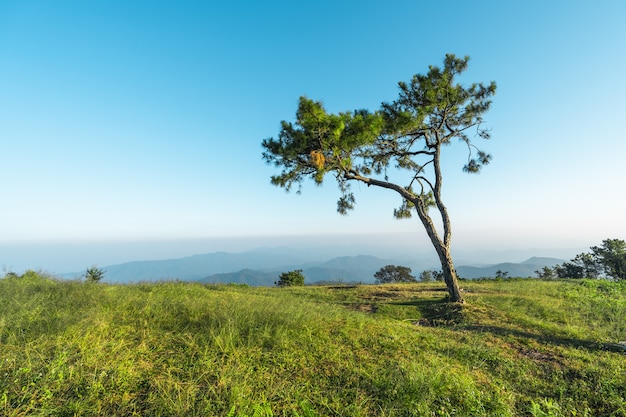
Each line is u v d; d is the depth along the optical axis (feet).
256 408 10.13
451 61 41.34
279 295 42.39
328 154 37.91
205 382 12.23
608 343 22.18
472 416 11.43
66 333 15.03
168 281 42.80
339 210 49.01
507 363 17.52
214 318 19.24
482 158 46.78
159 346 15.12
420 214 41.14
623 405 12.89
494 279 67.82
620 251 81.05
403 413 11.34
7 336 14.44
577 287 49.55
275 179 40.70
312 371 14.24
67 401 10.07
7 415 9.07
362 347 18.17
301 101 33.83
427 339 20.93
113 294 25.93
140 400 10.75
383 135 43.78
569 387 14.74
